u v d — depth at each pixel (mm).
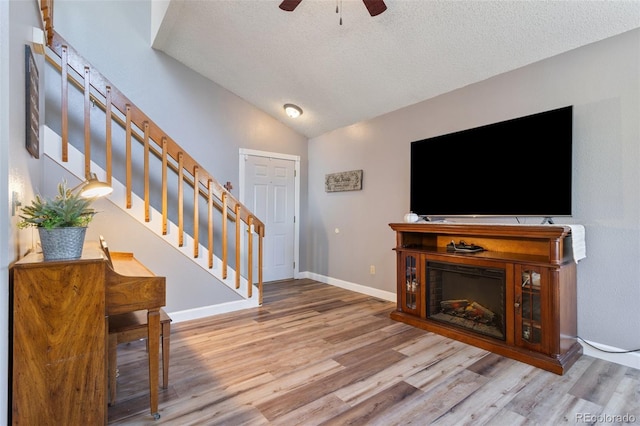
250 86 4418
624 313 2381
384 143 4223
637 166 2316
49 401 1484
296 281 5250
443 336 2936
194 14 3209
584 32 2439
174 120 4168
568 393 2014
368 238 4441
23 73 1841
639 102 2303
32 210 1532
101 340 1592
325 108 4449
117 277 1729
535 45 2656
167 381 2088
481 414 1812
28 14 1947
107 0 3736
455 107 3436
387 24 2787
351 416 1795
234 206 3684
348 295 4387
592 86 2512
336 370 2312
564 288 2396
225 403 1919
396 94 3746
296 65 3703
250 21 3156
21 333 1431
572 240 2352
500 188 2895
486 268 2691
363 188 4516
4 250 1321
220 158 4570
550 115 2598
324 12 2842
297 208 5438
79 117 3529
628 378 2189
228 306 3627
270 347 2699
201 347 2693
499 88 3076
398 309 3393
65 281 1511
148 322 1815
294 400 1947
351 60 3371
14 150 1582
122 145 3764
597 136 2492
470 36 2701
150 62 3984
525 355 2408
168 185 4074
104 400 1596
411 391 2043
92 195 1861
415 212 3594
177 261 3309
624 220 2375
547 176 2607
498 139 2918
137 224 3117
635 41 2314
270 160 5105
